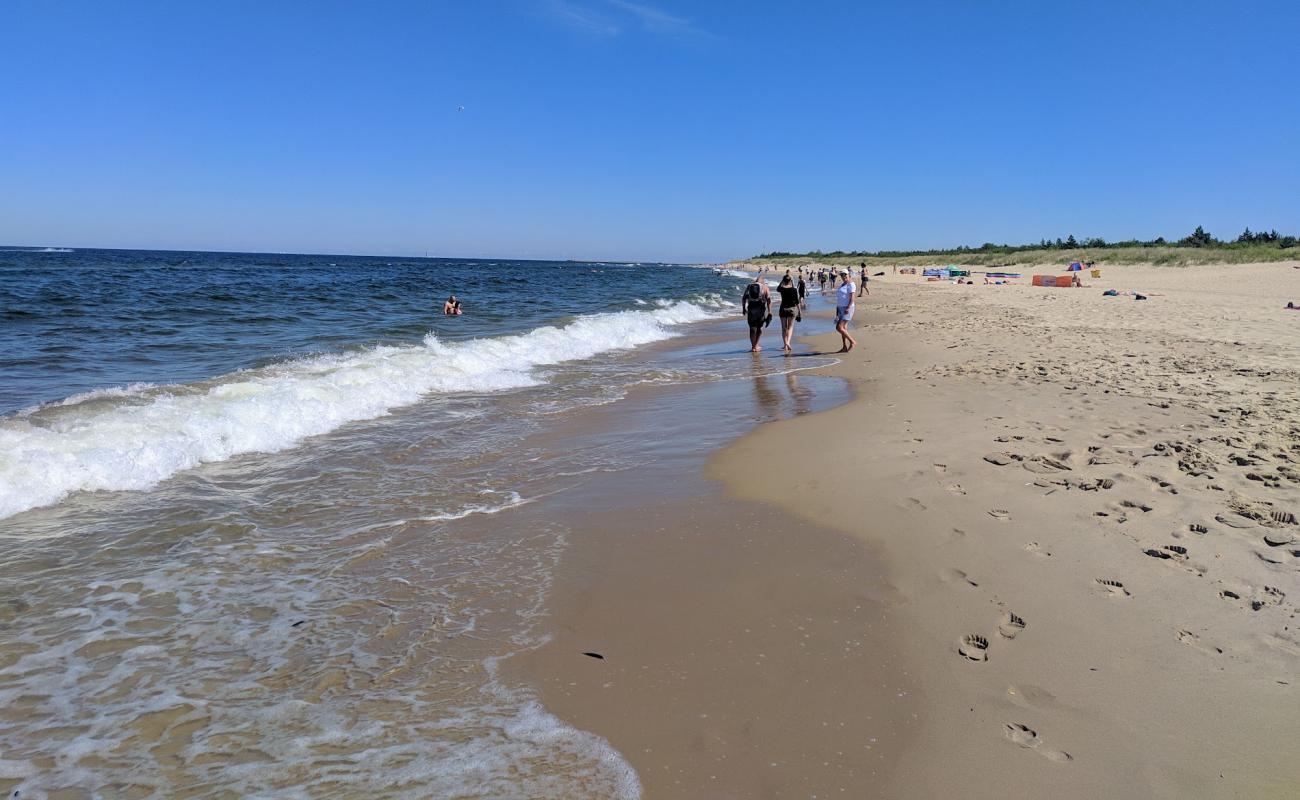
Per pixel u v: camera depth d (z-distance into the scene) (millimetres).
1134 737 2729
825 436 7184
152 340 13336
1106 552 4199
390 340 14461
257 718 2814
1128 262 54344
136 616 3604
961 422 7332
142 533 4660
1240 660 3154
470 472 6184
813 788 2484
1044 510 4848
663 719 2846
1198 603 3617
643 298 33844
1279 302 22547
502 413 8680
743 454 6695
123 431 6355
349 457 6590
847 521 4898
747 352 15156
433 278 47438
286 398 8055
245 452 6652
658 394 10070
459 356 12109
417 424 8000
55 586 3898
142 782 2451
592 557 4391
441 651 3320
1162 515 4625
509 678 3109
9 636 3379
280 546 4516
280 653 3291
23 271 37562
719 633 3502
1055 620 3555
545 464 6441
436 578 4086
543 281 51000
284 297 24859
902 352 13680
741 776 2535
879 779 2535
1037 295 31922
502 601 3818
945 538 4535
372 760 2574
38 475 5262
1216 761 2586
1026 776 2549
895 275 66062
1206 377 9297
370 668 3176
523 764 2566
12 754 2576
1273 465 5445
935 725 2826
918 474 5734
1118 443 6215
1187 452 5828
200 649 3312
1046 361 11227
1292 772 2518
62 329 14164
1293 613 3473
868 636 3475
